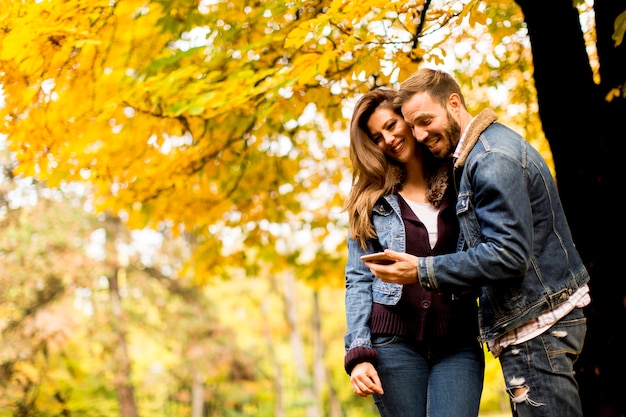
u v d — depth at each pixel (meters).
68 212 13.32
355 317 2.50
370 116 2.58
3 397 11.56
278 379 22.52
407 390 2.40
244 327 23.64
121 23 3.49
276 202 5.30
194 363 15.99
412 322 2.43
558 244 2.18
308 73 3.05
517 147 2.17
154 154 4.24
